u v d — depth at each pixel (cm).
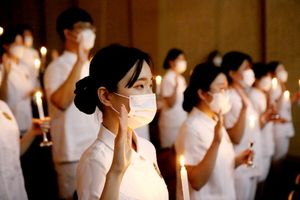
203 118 256
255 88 421
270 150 425
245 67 350
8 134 252
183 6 690
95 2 657
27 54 530
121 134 125
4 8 656
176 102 521
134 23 677
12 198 254
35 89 492
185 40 699
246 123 347
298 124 568
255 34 666
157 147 525
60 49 657
